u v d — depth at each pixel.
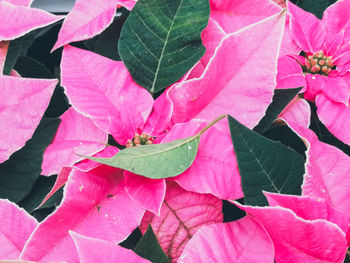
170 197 0.22
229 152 0.22
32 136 0.23
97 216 0.21
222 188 0.21
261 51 0.22
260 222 0.20
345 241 0.18
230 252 0.20
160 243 0.22
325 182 0.21
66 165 0.23
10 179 0.23
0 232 0.20
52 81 0.22
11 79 0.22
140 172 0.20
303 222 0.18
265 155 0.21
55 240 0.19
